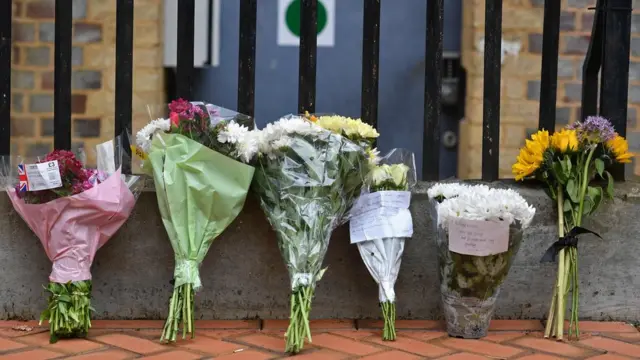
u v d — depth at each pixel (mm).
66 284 3740
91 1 5191
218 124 3758
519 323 4086
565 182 3939
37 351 3621
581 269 4137
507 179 4250
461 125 5387
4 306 4031
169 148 3746
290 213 3717
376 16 4145
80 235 3748
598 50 4305
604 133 3910
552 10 4168
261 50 5395
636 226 4133
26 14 5184
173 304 3750
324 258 4082
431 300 4141
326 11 5367
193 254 3773
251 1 4117
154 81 5215
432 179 4203
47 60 5203
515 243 3754
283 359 3574
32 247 4020
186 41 4125
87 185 3734
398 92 5430
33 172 3691
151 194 4035
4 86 4102
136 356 3582
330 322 4074
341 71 5395
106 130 5234
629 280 4152
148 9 5172
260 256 4078
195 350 3668
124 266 4062
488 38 4180
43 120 5223
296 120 3713
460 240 3713
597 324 4102
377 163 4039
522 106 5320
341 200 3809
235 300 4098
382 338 3848
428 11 4156
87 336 3824
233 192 3766
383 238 3881
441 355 3645
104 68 5215
